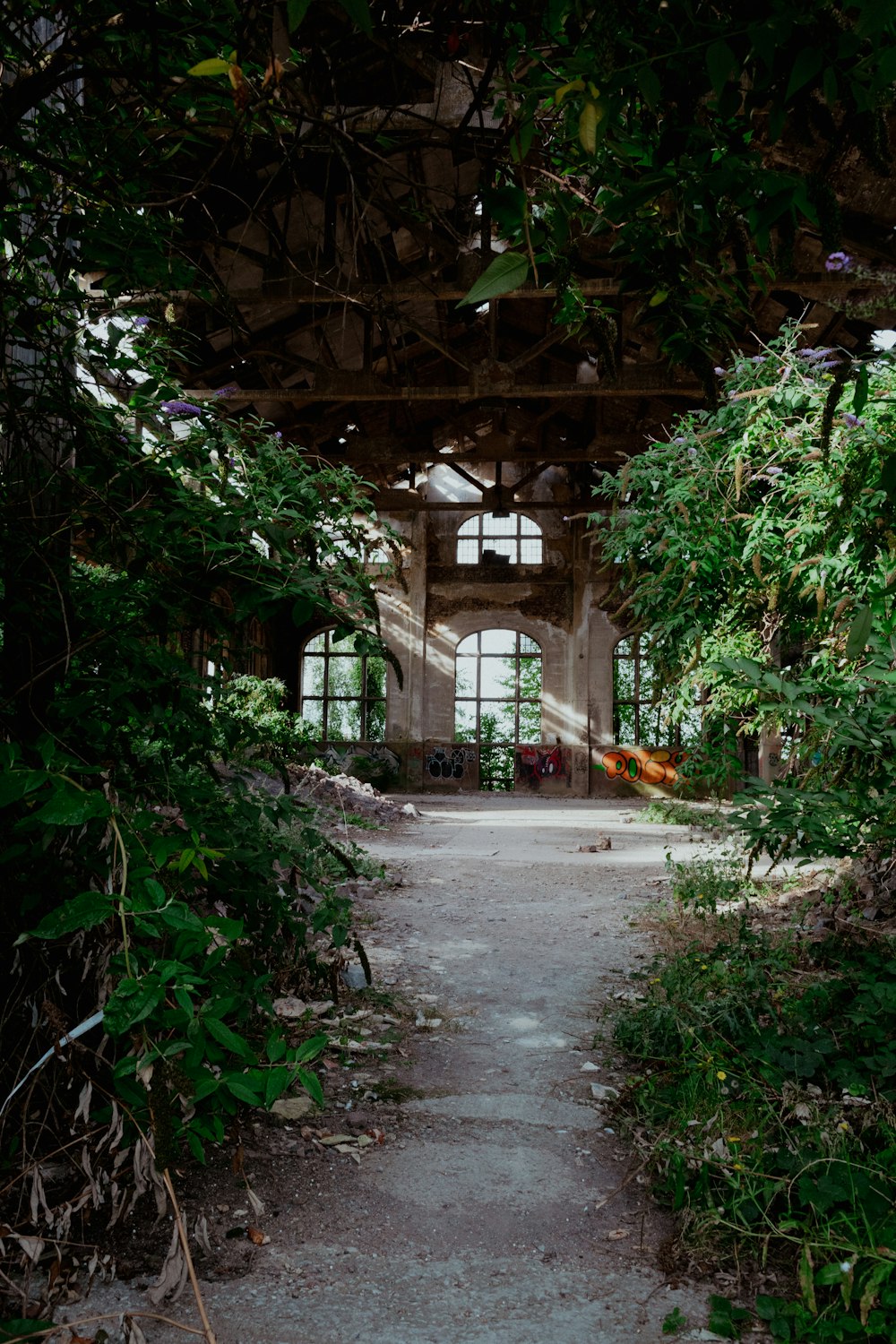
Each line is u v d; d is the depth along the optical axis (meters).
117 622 2.49
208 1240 2.21
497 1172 2.73
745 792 3.17
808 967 4.27
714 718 6.00
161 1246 2.20
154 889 1.59
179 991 1.55
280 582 2.45
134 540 2.35
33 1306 1.92
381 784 26.25
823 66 1.02
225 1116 2.86
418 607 26.95
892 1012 3.11
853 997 3.51
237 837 2.91
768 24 0.99
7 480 2.25
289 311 13.33
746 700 4.26
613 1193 2.60
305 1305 2.04
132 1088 1.69
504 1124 3.06
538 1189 2.63
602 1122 3.08
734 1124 2.74
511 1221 2.45
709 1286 2.15
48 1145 2.28
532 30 1.31
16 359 2.42
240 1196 2.51
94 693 2.42
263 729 2.85
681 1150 2.63
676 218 1.34
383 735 27.12
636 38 1.08
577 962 5.14
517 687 26.98
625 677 26.45
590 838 12.93
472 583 27.20
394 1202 2.54
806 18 0.98
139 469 2.44
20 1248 2.06
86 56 1.68
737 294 1.48
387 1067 3.54
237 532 2.47
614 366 1.54
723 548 5.23
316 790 14.09
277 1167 2.70
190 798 2.61
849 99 1.05
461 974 4.90
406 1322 1.99
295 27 0.92
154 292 2.31
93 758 2.38
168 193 2.17
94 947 2.14
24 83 1.67
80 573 2.52
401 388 14.06
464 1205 2.53
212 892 2.80
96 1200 2.01
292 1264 2.20
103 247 2.12
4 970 2.19
